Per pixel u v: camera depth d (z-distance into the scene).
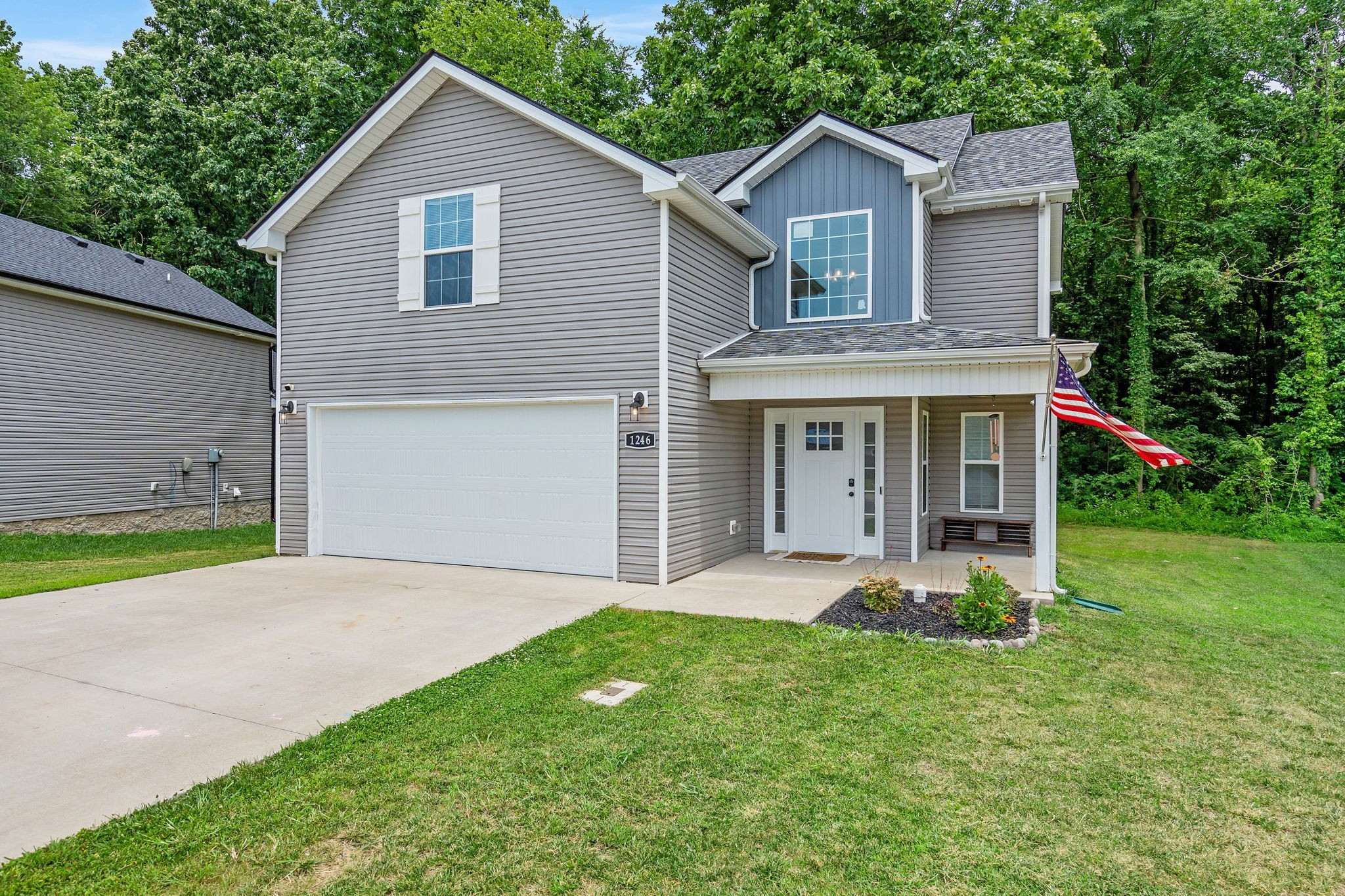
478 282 9.50
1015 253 10.97
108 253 16.27
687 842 3.24
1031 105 17.06
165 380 15.22
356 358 10.30
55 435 13.03
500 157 9.35
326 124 22.44
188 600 7.84
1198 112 16.95
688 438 9.03
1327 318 15.43
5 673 5.43
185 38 24.25
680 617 6.99
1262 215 16.30
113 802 3.56
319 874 3.01
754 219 11.17
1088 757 4.13
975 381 8.11
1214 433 19.23
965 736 4.36
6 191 22.58
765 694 5.01
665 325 8.45
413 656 5.88
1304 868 3.13
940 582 8.65
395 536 10.24
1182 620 7.36
